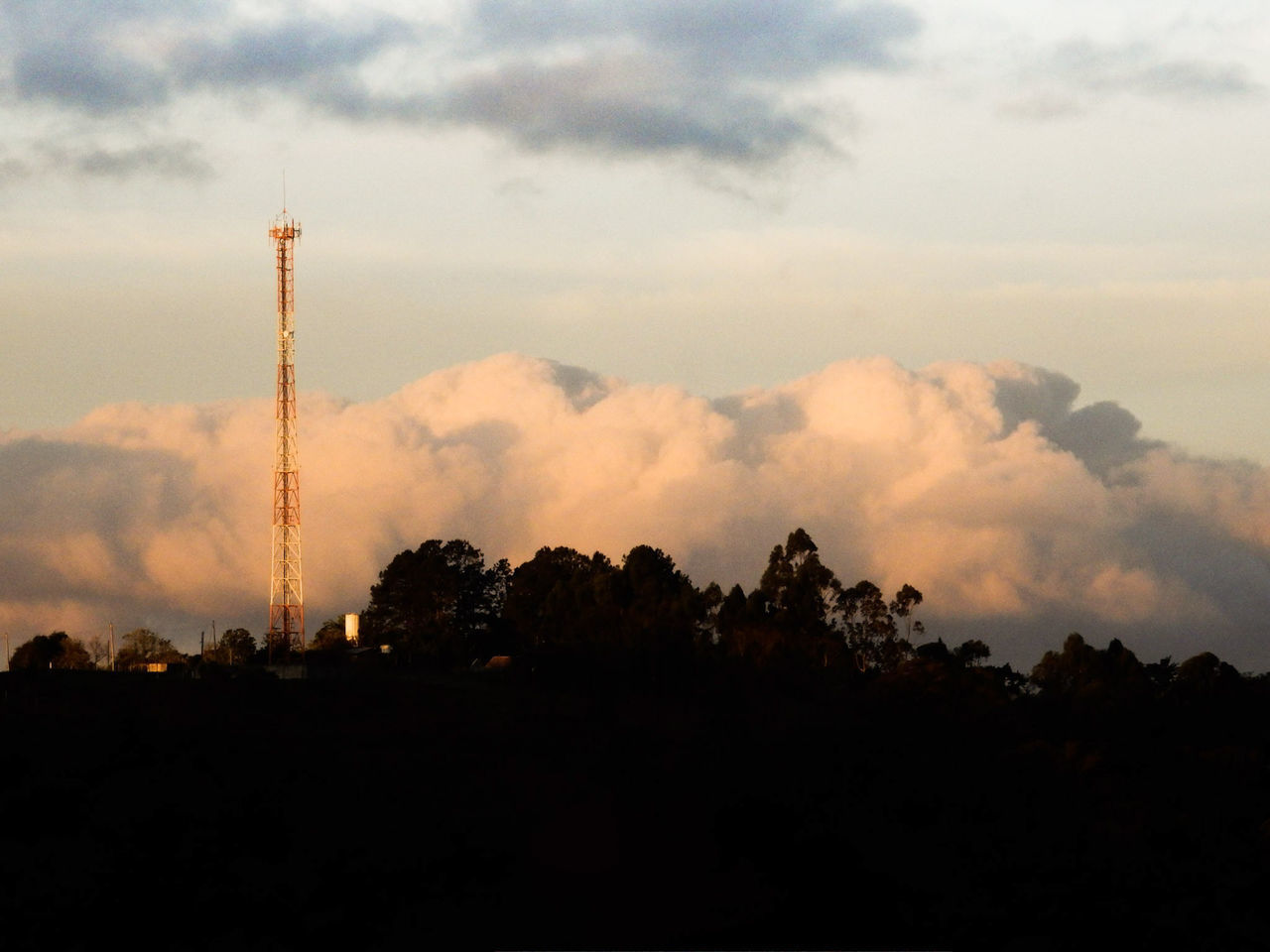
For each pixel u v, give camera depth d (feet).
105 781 348.79
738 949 275.39
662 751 438.81
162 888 272.92
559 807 363.97
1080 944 316.19
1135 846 378.12
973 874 341.82
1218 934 328.08
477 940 267.59
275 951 254.27
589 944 264.72
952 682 532.73
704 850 332.80
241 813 326.03
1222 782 453.99
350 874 294.05
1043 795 427.33
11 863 281.74
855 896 310.86
